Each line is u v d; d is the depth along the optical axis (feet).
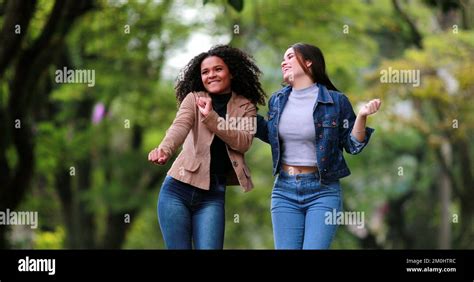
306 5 131.03
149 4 126.00
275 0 130.31
